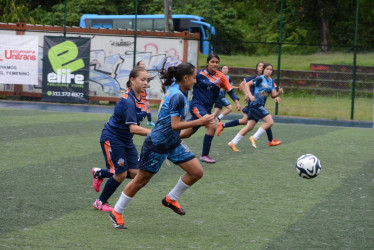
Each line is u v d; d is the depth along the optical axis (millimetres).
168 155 7934
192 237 7508
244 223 8273
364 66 41969
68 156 13711
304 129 22734
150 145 7637
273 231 7883
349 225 8281
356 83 39375
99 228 7812
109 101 30703
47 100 29750
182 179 8039
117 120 8328
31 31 30031
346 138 19781
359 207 9445
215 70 13227
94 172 9445
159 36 29984
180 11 54406
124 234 7559
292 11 54094
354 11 53812
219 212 8891
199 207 9180
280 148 16656
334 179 11922
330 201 9844
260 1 60188
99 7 50031
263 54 53719
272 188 10852
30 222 7980
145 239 7355
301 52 52969
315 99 36938
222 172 12414
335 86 39594
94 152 14430
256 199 9867
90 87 30359
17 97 30844
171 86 7688
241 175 12125
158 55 30141
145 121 23422
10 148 14586
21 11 39562
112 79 30234
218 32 54094
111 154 8391
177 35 29938
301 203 9641
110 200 9523
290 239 7500
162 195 9961
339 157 15117
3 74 29422
